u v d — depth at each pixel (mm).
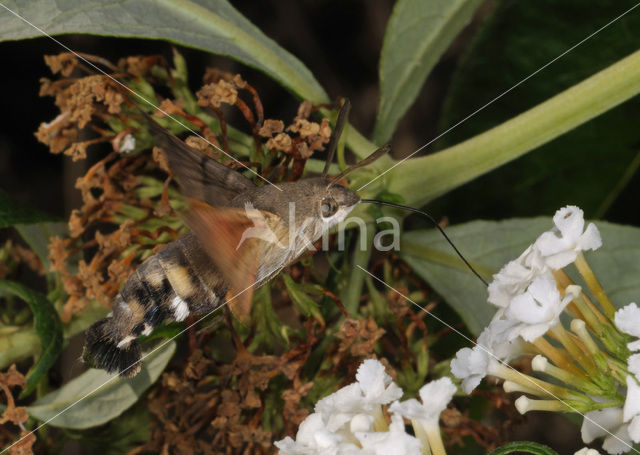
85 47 369
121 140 263
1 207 269
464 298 275
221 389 260
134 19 262
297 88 270
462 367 232
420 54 287
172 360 270
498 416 311
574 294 231
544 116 267
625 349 229
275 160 253
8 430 274
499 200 319
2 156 369
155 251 253
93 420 258
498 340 229
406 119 383
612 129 312
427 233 279
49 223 284
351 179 267
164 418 263
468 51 319
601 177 316
